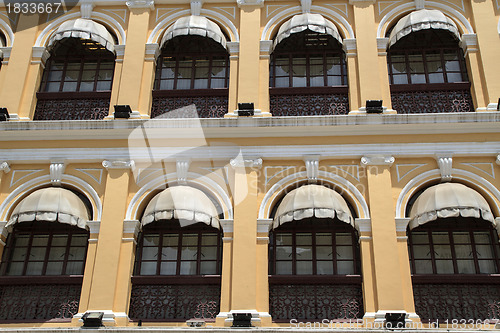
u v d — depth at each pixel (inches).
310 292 430.6
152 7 555.5
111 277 434.9
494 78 498.3
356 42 525.0
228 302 426.0
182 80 534.6
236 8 554.3
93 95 521.0
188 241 463.2
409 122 472.1
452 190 436.8
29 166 486.3
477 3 534.9
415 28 505.4
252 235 445.7
